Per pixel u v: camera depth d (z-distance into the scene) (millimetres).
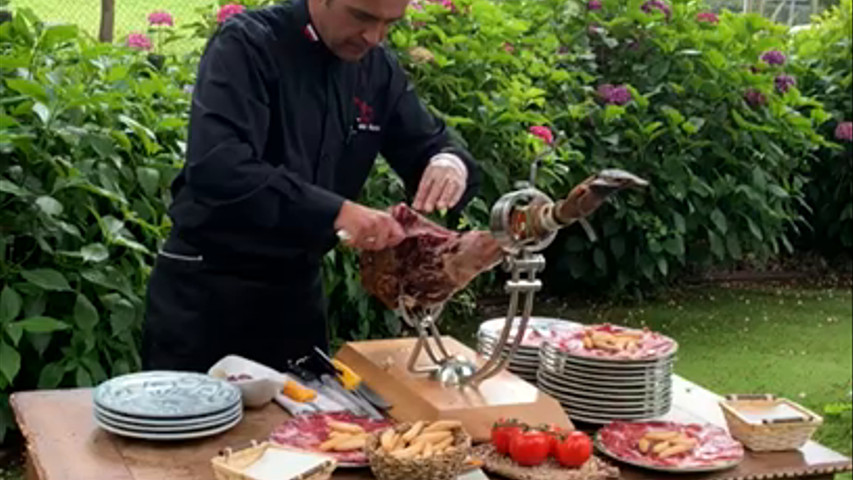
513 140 4504
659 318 5203
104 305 3244
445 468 1568
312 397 1938
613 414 1919
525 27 4707
